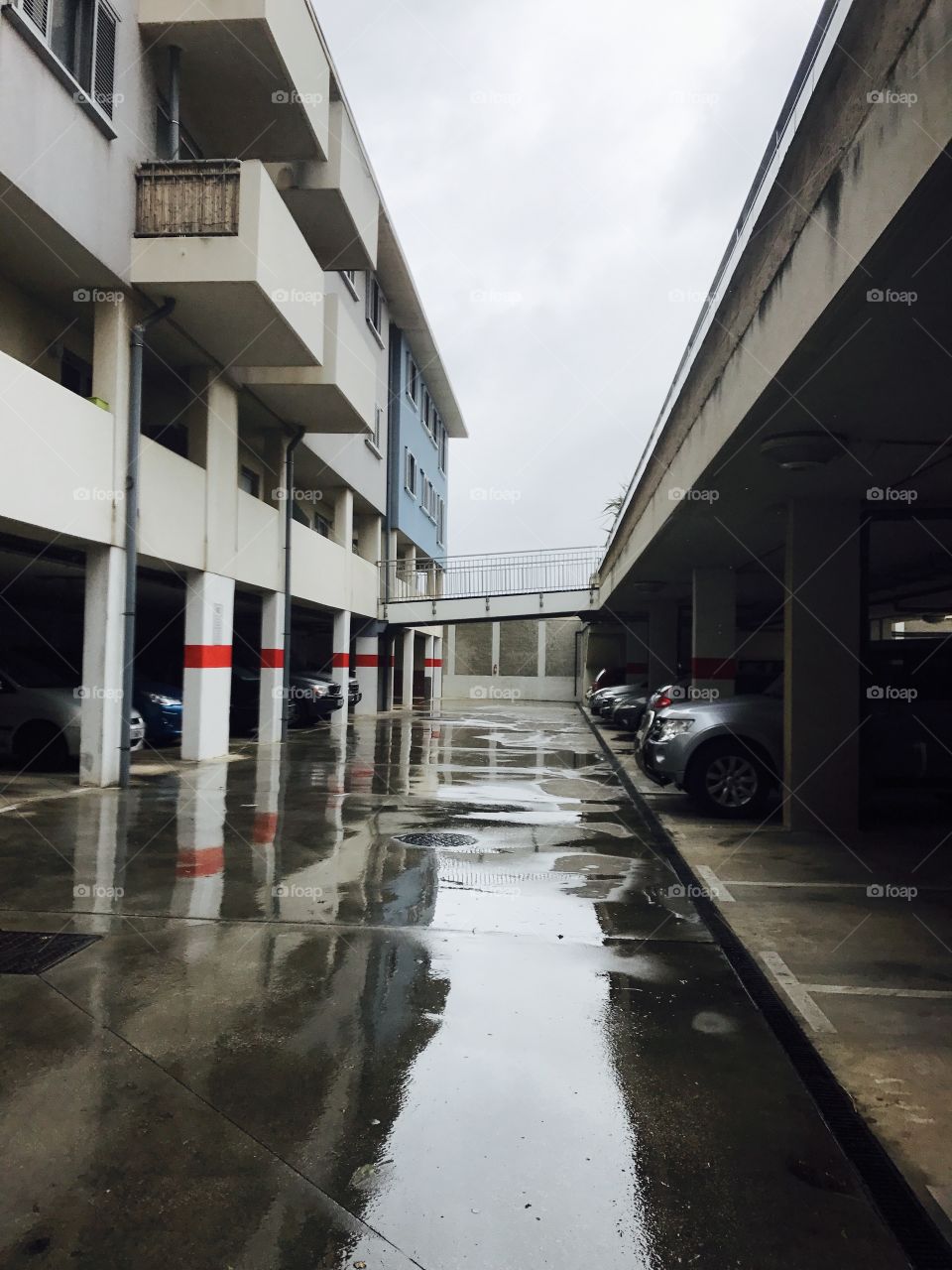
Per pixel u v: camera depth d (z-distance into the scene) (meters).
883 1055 3.74
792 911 5.90
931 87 3.33
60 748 11.45
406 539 30.81
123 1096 3.22
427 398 34.81
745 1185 2.77
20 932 5.11
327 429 17.31
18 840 7.50
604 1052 3.68
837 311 4.56
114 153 9.91
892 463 7.54
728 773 9.51
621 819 9.38
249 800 10.02
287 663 17.14
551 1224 2.56
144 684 14.77
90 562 10.38
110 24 9.79
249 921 5.38
